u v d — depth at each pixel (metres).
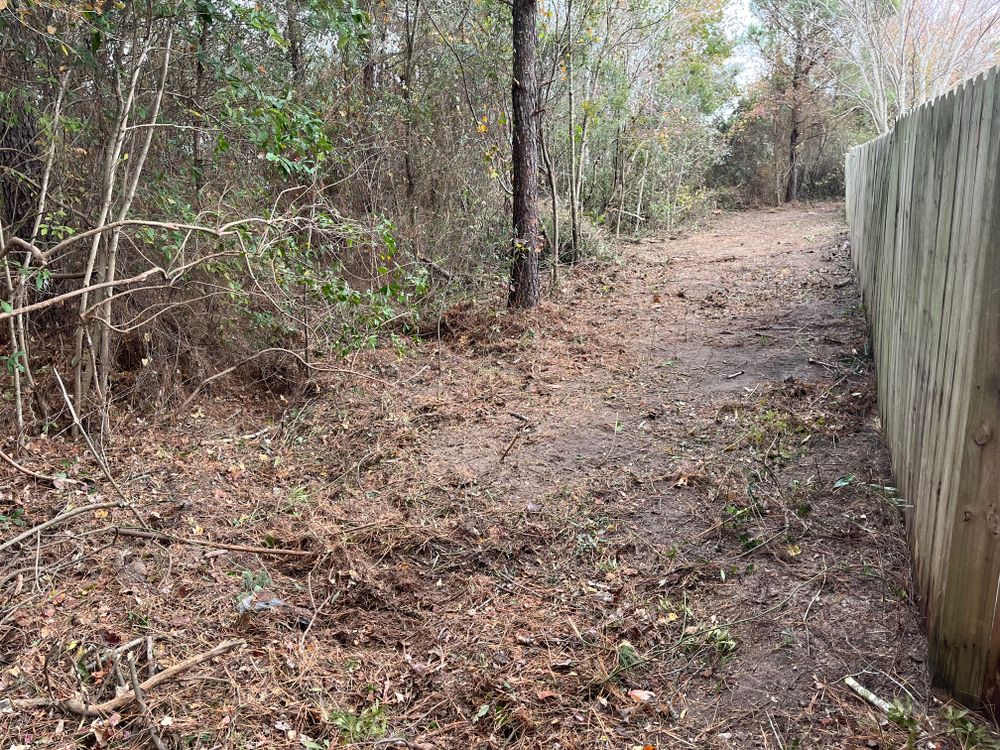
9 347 5.05
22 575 3.20
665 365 5.78
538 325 6.96
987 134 1.97
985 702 2.18
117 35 4.34
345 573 3.37
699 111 16.88
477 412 5.16
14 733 2.35
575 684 2.63
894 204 3.91
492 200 9.34
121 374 5.23
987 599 2.11
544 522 3.71
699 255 10.93
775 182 24.03
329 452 4.72
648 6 11.23
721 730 2.37
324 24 5.79
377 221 6.39
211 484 4.21
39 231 4.51
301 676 2.71
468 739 2.43
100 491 4.03
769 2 22.73
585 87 11.20
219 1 4.73
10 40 4.64
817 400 4.59
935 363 2.50
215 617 3.03
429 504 3.97
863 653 2.54
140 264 5.34
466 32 8.87
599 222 12.09
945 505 2.27
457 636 2.96
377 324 5.18
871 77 21.03
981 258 1.97
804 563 3.08
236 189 5.77
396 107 8.23
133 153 5.02
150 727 2.38
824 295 7.17
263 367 5.77
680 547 3.38
